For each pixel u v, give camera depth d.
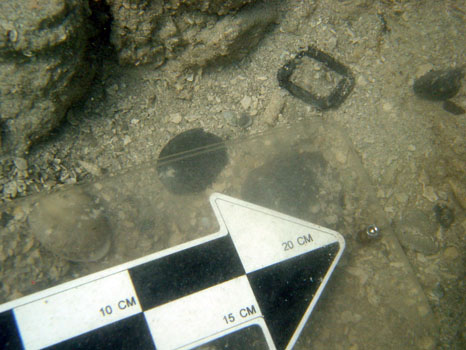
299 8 0.26
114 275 0.20
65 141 0.23
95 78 0.23
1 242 0.20
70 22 0.19
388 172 0.24
